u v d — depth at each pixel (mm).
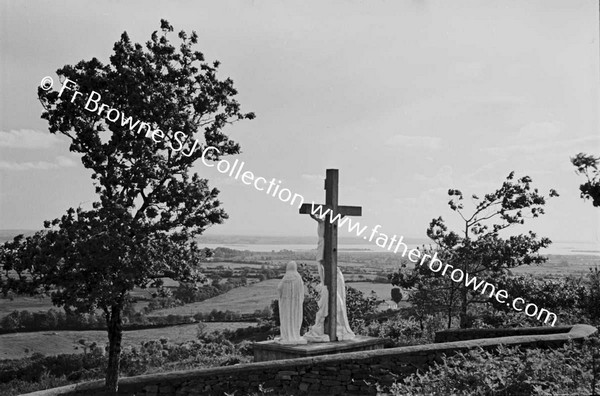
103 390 14055
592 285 22562
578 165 10742
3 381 17344
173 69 15875
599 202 10633
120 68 15172
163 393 13938
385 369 13766
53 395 13664
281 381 13836
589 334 14383
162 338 20688
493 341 13938
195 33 16141
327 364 13852
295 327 16281
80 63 15375
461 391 8797
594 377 8633
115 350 14305
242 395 13680
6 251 13758
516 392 8625
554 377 8875
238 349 20109
